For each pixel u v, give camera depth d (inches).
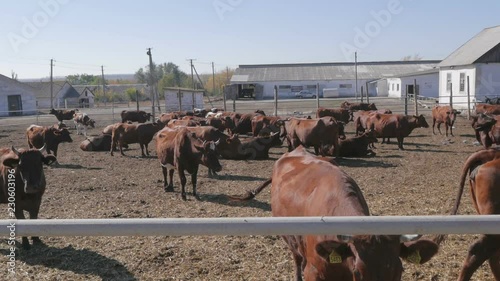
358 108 1212.5
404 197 411.5
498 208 191.6
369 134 680.4
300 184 180.5
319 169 180.2
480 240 190.5
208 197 444.5
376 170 564.4
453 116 882.1
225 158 681.6
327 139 636.1
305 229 94.3
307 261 157.6
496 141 505.7
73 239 310.0
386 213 359.6
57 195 459.5
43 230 95.7
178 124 759.1
